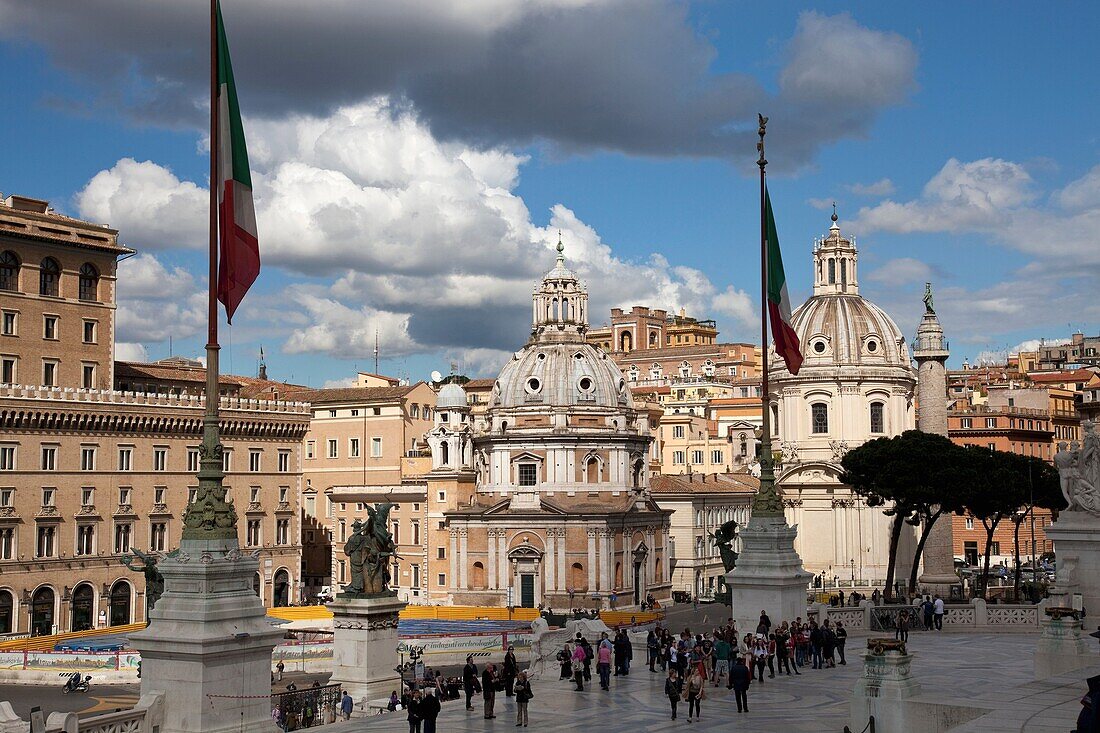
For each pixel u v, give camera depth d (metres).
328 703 55.84
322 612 122.25
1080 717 25.98
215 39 42.12
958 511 104.88
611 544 149.00
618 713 45.94
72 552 121.31
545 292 165.00
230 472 138.38
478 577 153.62
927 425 125.94
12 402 115.56
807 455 154.38
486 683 46.22
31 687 84.69
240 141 42.38
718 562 172.38
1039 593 104.62
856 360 153.88
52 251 126.38
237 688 39.16
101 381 130.75
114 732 37.09
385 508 63.00
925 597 82.12
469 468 166.12
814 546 151.25
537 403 157.25
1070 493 65.50
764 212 62.94
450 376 190.62
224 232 41.97
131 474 127.31
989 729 32.94
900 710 36.78
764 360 60.97
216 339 41.09
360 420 179.50
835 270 160.38
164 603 38.91
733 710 45.41
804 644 55.66
